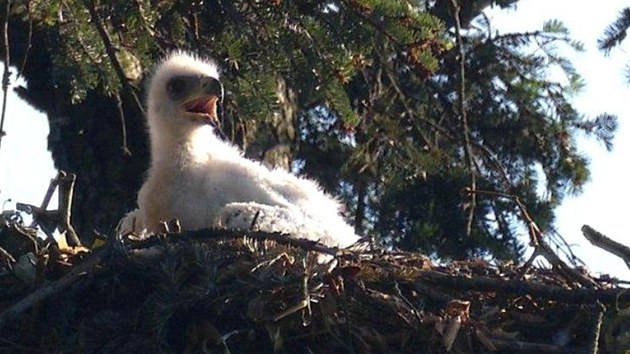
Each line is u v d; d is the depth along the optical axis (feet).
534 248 38.45
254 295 35.94
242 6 44.65
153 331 35.88
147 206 43.65
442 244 57.36
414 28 44.21
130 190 53.62
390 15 44.06
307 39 44.29
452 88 57.36
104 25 44.96
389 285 37.27
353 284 36.70
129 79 45.68
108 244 36.65
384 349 36.24
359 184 57.52
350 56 44.24
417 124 54.70
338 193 58.39
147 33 45.42
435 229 57.16
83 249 37.76
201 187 43.19
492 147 59.06
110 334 36.04
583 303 36.91
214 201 42.88
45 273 36.96
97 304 36.63
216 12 46.26
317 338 36.14
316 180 57.98
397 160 55.77
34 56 52.08
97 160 53.78
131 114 53.16
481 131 58.70
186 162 43.75
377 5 43.93
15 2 45.52
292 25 44.32
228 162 44.06
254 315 35.76
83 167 53.83
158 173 43.86
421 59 44.45
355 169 56.65
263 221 40.11
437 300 37.27
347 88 53.93
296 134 53.62
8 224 38.63
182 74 45.34
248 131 51.85
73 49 44.45
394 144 55.16
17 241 38.34
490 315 37.11
